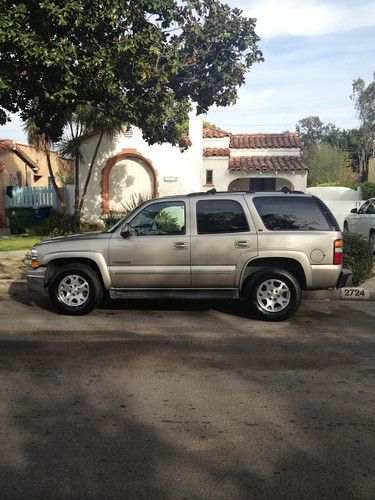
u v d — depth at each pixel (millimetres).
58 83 11023
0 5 10047
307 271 7281
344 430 3969
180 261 7434
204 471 3381
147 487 3195
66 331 6844
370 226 13516
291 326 7137
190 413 4273
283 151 23219
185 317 7645
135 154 18703
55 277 7652
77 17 10461
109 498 3084
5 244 14992
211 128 23734
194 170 18859
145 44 11258
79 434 3893
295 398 4590
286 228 7391
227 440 3805
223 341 6383
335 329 6980
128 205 18953
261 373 5230
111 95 11945
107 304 8547
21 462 3484
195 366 5441
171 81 13172
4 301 8930
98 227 18625
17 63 10867
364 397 4613
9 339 6457
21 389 4785
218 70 12508
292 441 3791
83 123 16906
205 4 12141
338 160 37812
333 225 7383
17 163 25438
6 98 12352
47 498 3082
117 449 3666
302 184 21594
